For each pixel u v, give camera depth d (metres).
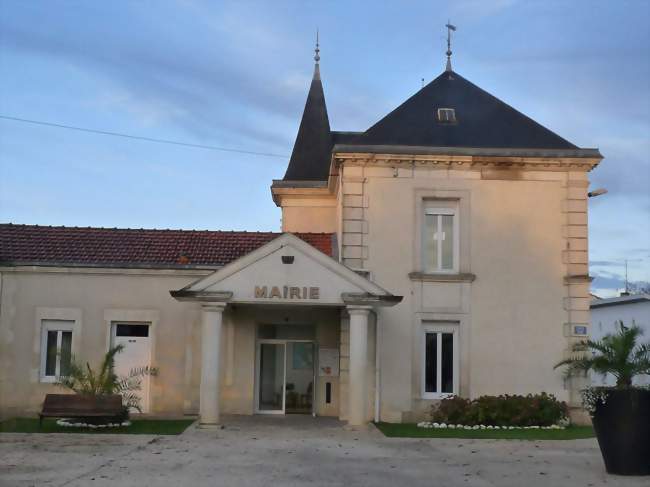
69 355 19.95
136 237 22.78
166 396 20.80
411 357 20.62
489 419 19.36
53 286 21.02
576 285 21.03
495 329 20.84
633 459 12.00
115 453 13.80
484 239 21.12
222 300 18.20
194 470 12.10
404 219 21.03
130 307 21.05
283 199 27.16
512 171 21.30
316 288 18.52
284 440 15.91
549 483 11.33
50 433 16.61
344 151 20.86
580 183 21.30
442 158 21.02
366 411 19.23
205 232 23.41
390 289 20.81
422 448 15.07
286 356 21.97
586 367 13.20
